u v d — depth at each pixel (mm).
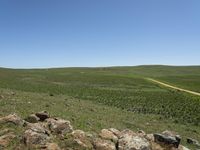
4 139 14891
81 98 54094
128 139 15820
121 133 17875
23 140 14781
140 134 18344
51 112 26688
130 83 103375
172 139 17688
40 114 19469
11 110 24156
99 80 111750
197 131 32312
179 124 35500
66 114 27125
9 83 75312
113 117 32344
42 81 98688
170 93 73938
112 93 68250
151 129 29422
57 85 84812
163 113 42906
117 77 127625
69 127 16859
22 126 17094
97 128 22672
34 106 28922
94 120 26703
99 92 69188
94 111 34844
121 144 15586
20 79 99500
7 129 16188
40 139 14789
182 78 134875
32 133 14906
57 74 149125
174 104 53906
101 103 48344
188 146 23688
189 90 86188
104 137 16922
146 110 44438
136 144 15492
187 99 62375
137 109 44656
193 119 39562
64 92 63938
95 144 15570
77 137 16016
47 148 14234
